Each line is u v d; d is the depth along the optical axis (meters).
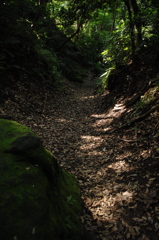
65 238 1.94
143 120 4.96
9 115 5.98
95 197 3.04
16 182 1.77
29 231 1.52
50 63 13.23
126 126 5.30
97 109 8.94
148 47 8.34
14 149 2.09
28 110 7.24
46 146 5.01
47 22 16.12
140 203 2.65
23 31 9.16
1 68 7.27
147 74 6.90
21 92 7.82
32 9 9.44
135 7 8.14
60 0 22.09
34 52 11.08
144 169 3.33
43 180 2.04
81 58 26.11
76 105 10.42
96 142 5.27
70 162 4.33
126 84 8.14
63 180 2.96
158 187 2.78
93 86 18.67
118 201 2.81
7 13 7.89
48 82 11.10
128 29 8.39
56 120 7.51
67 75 17.95
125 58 9.94
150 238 2.14
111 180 3.41
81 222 2.46
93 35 29.09
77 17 7.80
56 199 2.25
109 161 4.10
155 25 7.12
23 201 1.65
